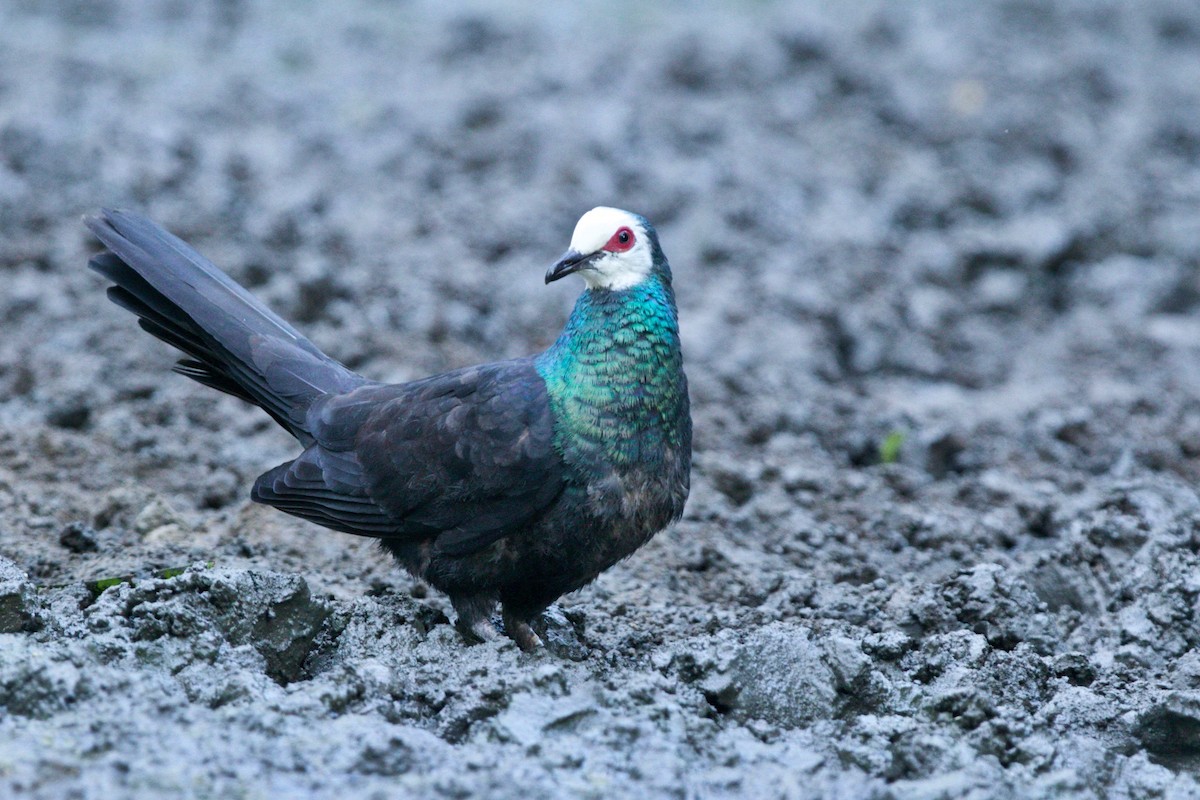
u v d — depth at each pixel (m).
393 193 19.39
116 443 12.49
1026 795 7.29
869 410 14.68
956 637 8.91
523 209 18.88
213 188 18.33
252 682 7.69
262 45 25.77
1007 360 16.62
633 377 8.63
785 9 29.53
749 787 7.29
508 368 8.93
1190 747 8.27
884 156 21.98
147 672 7.68
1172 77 26.70
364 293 16.05
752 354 15.60
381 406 9.20
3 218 17.25
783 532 11.68
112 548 10.27
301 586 8.54
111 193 17.88
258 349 9.64
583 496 8.62
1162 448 13.63
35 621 8.15
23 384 13.73
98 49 24.77
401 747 7.16
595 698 7.78
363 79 23.97
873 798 7.11
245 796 6.71
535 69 24.39
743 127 22.38
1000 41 27.55
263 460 12.62
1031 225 19.34
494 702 7.81
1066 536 11.07
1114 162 22.19
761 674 8.26
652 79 24.05
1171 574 9.97
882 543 11.65
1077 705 8.35
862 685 8.27
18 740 6.95
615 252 8.69
